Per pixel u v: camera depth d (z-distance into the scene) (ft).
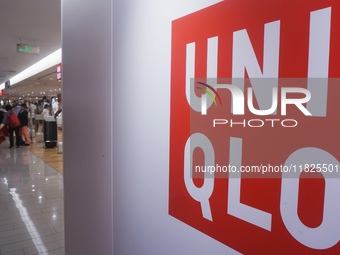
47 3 13.53
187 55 3.83
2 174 18.06
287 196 2.82
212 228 3.61
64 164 8.00
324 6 2.45
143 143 4.80
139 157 4.91
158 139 4.44
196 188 3.80
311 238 2.64
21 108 30.32
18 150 27.61
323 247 2.56
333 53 2.41
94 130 6.39
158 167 4.47
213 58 3.48
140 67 4.79
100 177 6.24
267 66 2.91
